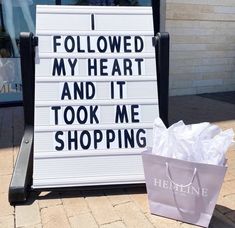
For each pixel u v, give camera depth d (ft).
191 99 22.13
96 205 8.55
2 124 15.76
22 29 19.43
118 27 9.32
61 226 7.71
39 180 8.59
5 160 11.38
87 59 9.08
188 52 23.34
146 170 7.88
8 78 19.61
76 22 9.20
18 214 8.15
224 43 24.53
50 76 8.91
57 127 8.80
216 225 7.83
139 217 8.04
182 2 22.35
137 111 9.12
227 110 19.03
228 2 24.00
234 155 11.89
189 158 7.48
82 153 8.79
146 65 9.29
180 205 7.72
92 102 8.98
